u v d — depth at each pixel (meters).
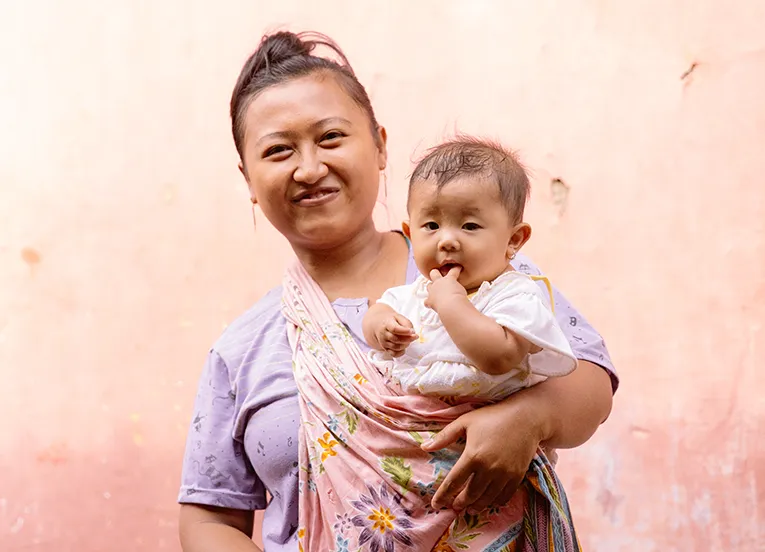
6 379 3.43
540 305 1.56
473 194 1.60
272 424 1.81
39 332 3.45
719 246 3.14
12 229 3.49
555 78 3.29
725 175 3.15
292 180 1.87
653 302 3.17
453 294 1.56
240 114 1.98
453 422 1.61
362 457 1.67
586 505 3.13
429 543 1.61
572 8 3.28
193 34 3.51
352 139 1.90
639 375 3.15
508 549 1.62
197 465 1.92
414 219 1.67
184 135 3.49
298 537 1.73
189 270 3.45
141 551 3.32
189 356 3.40
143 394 3.40
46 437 3.40
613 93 3.24
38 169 3.51
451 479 1.56
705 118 3.17
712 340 3.12
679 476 3.09
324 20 3.44
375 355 1.73
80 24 3.54
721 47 3.17
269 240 3.42
